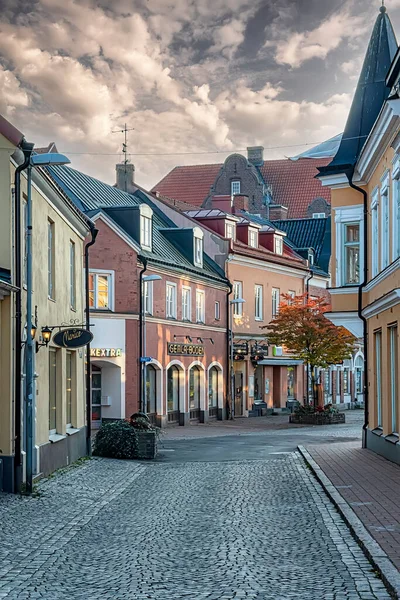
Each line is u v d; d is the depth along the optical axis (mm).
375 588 9055
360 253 26594
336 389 65812
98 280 39812
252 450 29547
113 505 16234
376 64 27828
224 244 51688
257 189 84625
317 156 26844
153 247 44062
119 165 54344
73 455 24125
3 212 17562
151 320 41812
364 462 22656
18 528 13312
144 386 40375
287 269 58375
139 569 10297
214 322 49688
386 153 22562
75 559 10977
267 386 56125
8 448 17250
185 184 90750
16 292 17469
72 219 24125
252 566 10336
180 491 18359
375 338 25547
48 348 20844
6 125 17344
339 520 13797
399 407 21594
